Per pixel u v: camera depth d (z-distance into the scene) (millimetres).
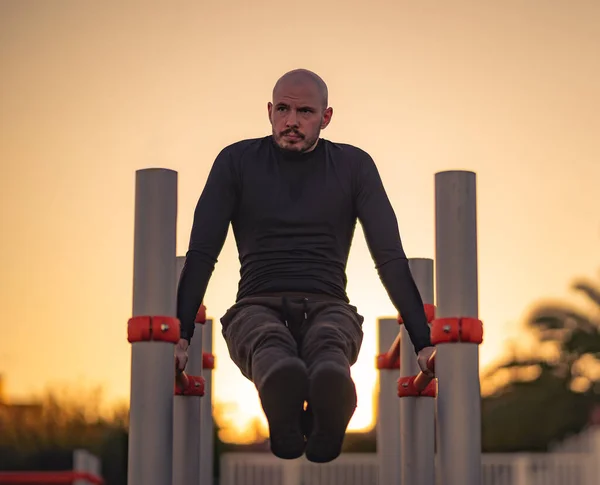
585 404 35375
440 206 6211
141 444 5855
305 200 6602
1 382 30531
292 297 6426
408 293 6555
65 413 30547
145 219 5992
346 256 6699
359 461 25969
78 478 10219
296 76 6613
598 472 25922
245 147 6762
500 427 35875
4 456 27266
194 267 6480
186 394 7895
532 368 36219
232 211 6684
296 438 5820
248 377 6402
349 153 6777
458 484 6004
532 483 26094
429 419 8414
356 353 6449
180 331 6215
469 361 6090
